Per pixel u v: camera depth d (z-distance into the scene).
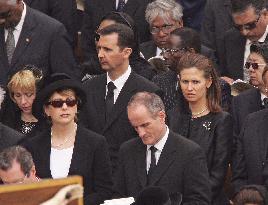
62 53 32.44
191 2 39.78
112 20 32.09
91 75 34.25
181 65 26.28
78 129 25.30
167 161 23.75
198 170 23.61
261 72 29.03
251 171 26.81
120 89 28.53
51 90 24.58
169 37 30.23
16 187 11.73
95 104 28.62
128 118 25.94
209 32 37.59
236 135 28.52
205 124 26.20
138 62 31.30
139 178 23.89
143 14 37.75
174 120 26.53
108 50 28.36
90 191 24.97
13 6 31.48
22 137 26.28
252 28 32.12
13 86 28.45
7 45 31.92
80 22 39.75
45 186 11.84
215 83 26.42
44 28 32.34
